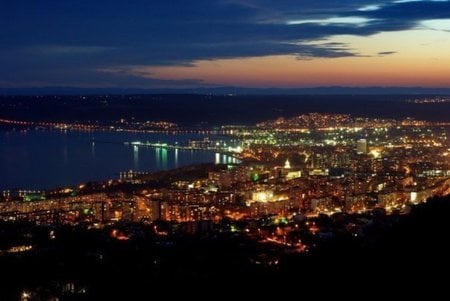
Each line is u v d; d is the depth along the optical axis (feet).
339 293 100.68
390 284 96.73
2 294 138.00
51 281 144.97
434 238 107.96
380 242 118.73
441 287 91.61
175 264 156.35
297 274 113.91
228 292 119.03
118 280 139.54
